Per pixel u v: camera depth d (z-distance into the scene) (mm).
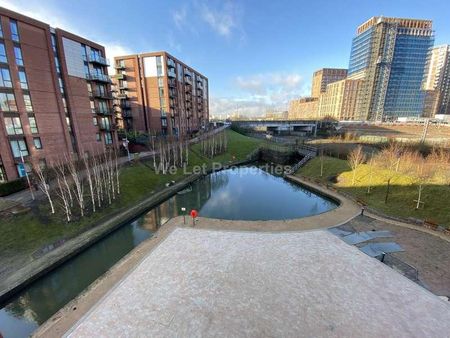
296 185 32812
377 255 13422
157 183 29812
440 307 9773
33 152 24344
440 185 19781
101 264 16062
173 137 44250
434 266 12398
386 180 23906
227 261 12914
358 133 55125
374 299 10172
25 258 14375
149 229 20641
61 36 27406
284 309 9648
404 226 16891
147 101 50625
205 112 83688
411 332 8633
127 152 36688
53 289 13852
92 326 8961
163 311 9578
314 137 65125
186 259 13125
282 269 12203
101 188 22062
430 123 65875
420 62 104938
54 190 21125
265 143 56250
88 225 18562
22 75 23312
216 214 23469
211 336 8469
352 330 8703
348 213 19562
